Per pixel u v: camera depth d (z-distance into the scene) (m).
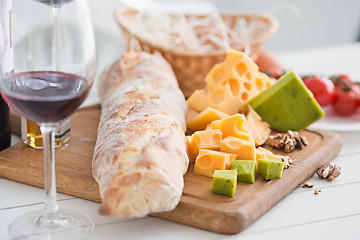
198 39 1.09
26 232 0.64
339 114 0.96
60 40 0.63
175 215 0.68
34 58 0.63
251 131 0.83
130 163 0.65
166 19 1.10
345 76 1.00
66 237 0.64
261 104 0.87
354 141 0.89
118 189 0.63
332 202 0.72
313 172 0.78
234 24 1.13
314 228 0.67
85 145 0.81
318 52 1.35
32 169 0.74
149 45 0.99
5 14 0.68
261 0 2.04
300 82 0.85
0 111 0.78
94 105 0.95
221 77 0.90
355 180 0.77
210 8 1.63
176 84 0.91
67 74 0.63
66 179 0.72
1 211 0.69
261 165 0.73
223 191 0.69
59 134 0.80
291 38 2.13
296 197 0.73
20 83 0.62
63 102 0.61
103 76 0.93
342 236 0.66
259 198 0.69
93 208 0.70
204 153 0.74
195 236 0.66
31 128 0.78
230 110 0.88
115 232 0.66
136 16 1.11
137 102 0.79
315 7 2.10
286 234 0.66
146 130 0.70
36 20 0.63
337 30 2.19
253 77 0.90
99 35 1.44
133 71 0.89
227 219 0.66
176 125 0.75
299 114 0.86
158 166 0.65
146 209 0.64
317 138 0.85
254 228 0.67
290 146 0.81
